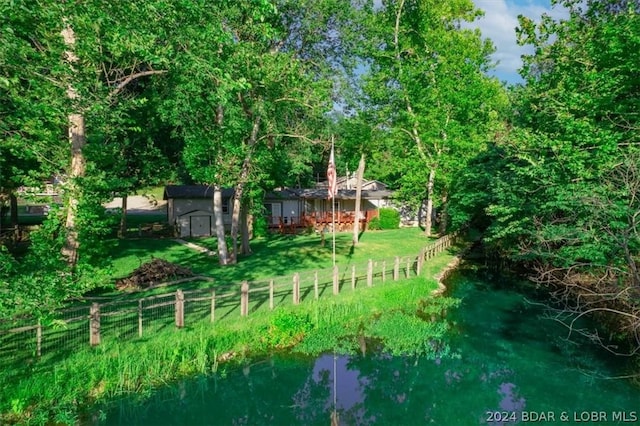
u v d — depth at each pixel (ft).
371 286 61.31
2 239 75.92
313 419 34.09
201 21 41.19
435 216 143.33
